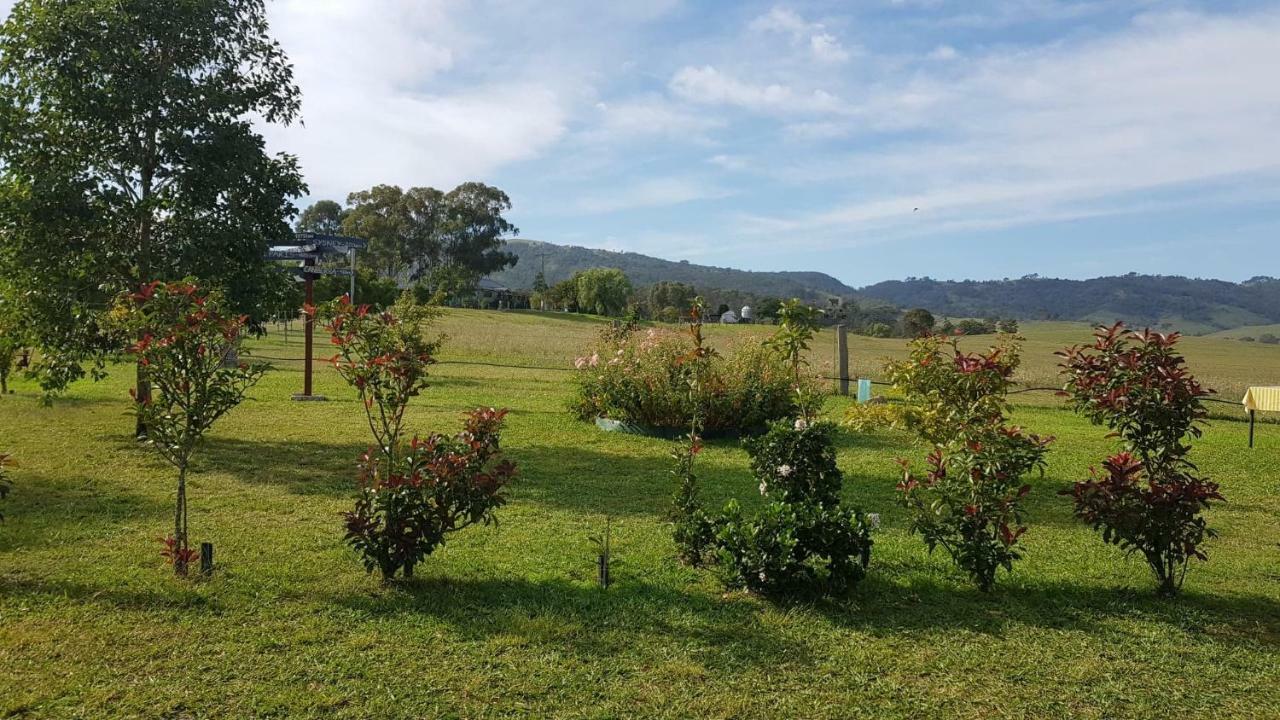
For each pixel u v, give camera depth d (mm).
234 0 9750
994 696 3572
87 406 11914
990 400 5078
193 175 8953
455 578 4836
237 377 4980
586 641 4004
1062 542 6070
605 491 7449
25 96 8680
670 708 3371
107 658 3680
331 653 3799
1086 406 4891
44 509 6219
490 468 4891
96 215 8578
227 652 3773
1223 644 4172
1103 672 3824
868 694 3549
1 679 3447
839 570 4629
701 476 8273
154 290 4711
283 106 10039
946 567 5305
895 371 5746
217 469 7910
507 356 24359
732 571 4660
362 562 5090
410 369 4680
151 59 9086
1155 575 5230
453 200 74375
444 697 3414
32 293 8477
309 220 82438
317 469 8039
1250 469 9180
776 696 3508
